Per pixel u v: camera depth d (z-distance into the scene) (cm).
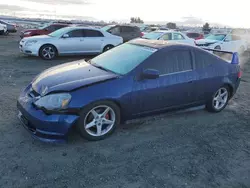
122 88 373
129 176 300
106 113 372
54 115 333
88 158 330
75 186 277
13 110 467
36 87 373
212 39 1556
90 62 470
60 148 348
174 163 332
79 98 341
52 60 1111
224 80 498
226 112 532
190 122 464
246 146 392
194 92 459
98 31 1232
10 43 1797
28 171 297
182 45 449
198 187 290
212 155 358
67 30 1159
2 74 759
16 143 354
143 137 395
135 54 431
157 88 406
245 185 300
